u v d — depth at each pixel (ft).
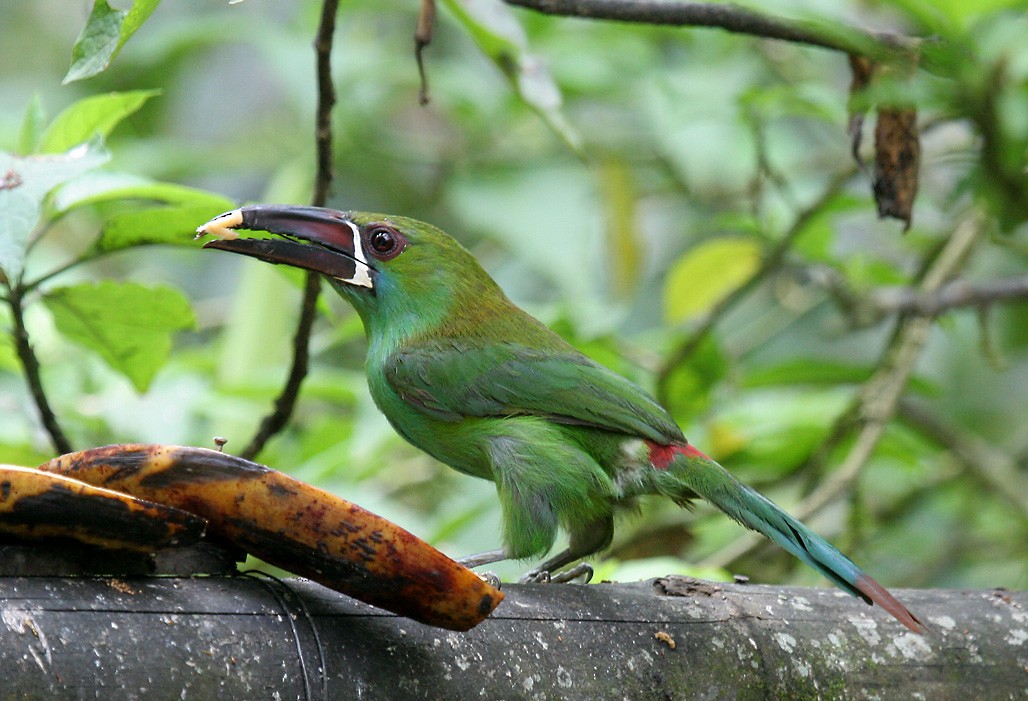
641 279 48.55
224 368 40.96
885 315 39.68
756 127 38.45
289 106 55.11
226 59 56.75
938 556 42.50
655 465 26.63
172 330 28.02
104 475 17.22
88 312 27.27
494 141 44.83
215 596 17.69
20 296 26.25
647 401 27.14
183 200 26.91
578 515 26.81
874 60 26.81
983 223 39.81
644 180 50.29
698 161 43.21
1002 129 28.58
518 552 26.89
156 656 16.65
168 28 46.29
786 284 45.57
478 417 27.73
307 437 40.14
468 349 27.91
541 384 27.37
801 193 46.24
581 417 27.02
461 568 17.52
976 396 52.16
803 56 44.73
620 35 45.39
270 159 49.19
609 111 51.16
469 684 18.74
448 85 44.42
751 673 20.95
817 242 39.81
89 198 25.29
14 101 55.36
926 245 44.73
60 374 37.70
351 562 17.33
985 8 26.63
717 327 48.65
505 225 42.09
